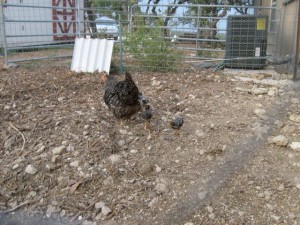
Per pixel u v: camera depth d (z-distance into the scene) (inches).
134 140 95.8
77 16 211.6
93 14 247.4
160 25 183.0
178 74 165.0
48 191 80.9
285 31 183.3
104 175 83.6
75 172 84.7
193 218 71.0
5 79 145.7
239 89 138.3
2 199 79.5
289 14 175.2
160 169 84.6
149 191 78.6
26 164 87.4
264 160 85.8
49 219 74.4
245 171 82.4
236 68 187.5
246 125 101.9
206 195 73.7
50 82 142.9
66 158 88.8
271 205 73.2
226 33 190.4
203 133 98.3
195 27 207.2
